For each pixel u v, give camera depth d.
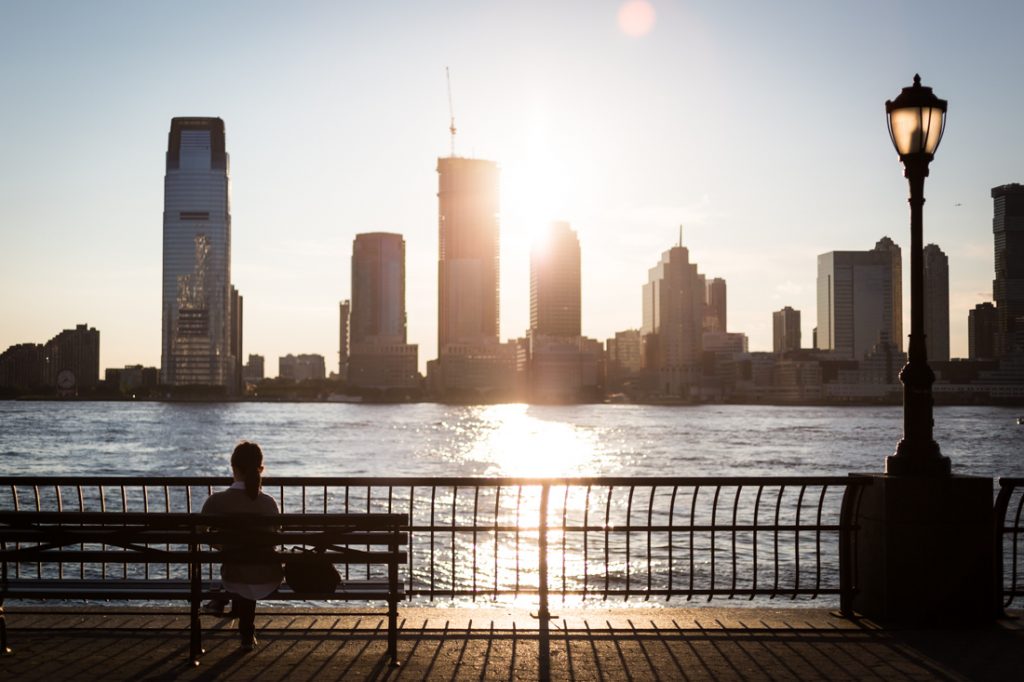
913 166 11.66
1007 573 29.95
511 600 27.61
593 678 9.08
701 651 10.02
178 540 9.20
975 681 9.06
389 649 9.45
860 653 9.99
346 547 9.50
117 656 9.62
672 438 198.88
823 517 53.31
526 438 196.25
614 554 37.78
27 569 25.11
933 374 11.54
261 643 10.16
